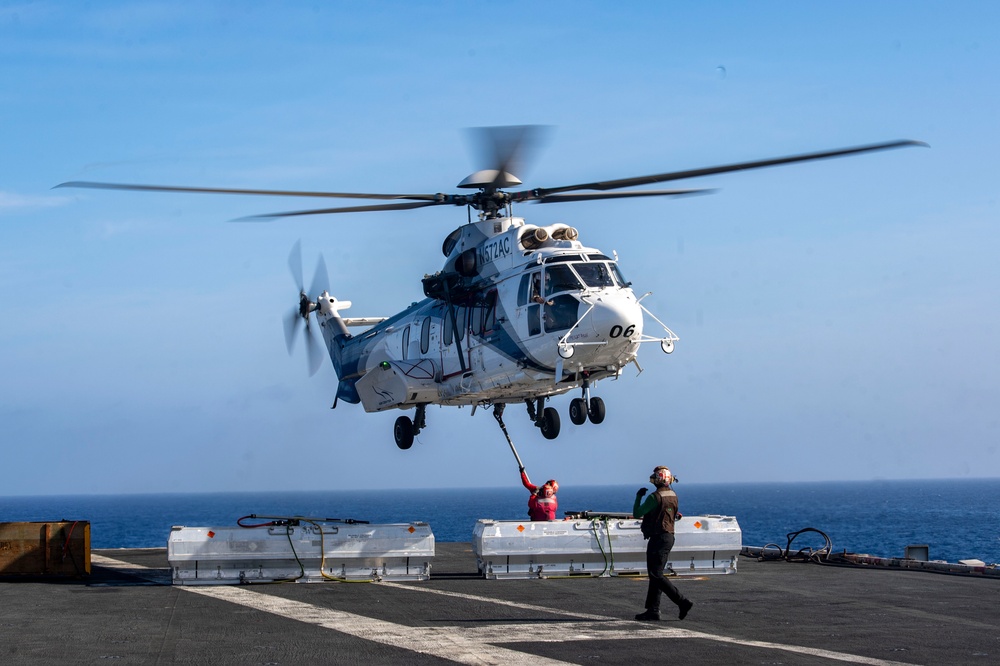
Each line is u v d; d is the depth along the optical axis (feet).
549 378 67.56
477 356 72.79
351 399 96.53
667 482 43.14
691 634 38.81
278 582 55.47
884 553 218.79
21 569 58.29
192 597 49.98
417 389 78.33
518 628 40.22
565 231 68.90
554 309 64.49
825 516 469.57
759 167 59.11
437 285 74.74
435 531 328.29
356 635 38.45
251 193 63.10
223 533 55.06
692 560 60.29
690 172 61.26
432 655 34.37
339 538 56.24
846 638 37.96
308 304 102.42
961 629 40.09
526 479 79.20
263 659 33.68
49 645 36.40
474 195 72.02
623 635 38.55
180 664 32.91
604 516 63.16
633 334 63.46
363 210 71.05
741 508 605.73
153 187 60.23
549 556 58.18
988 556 217.97
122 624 41.22
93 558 75.82
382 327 90.68
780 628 40.34
